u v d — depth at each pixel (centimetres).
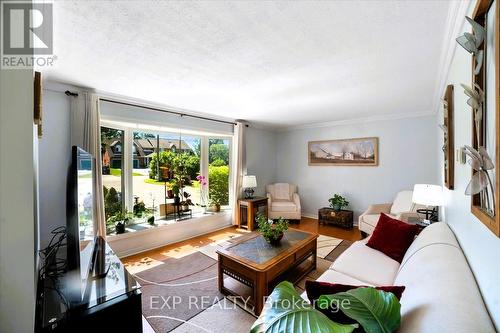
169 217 394
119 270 157
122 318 127
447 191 221
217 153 470
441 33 159
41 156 246
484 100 96
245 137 484
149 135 377
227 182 482
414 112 401
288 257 218
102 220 271
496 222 75
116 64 206
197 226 406
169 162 401
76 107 264
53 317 113
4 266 88
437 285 103
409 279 128
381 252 214
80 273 122
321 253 318
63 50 179
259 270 185
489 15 90
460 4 127
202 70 220
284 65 210
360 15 140
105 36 160
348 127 478
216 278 250
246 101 330
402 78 243
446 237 165
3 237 88
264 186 557
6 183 88
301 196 552
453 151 181
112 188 327
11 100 87
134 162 357
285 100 325
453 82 182
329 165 505
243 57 193
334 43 172
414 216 308
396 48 180
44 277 147
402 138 416
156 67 213
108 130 324
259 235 268
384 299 86
